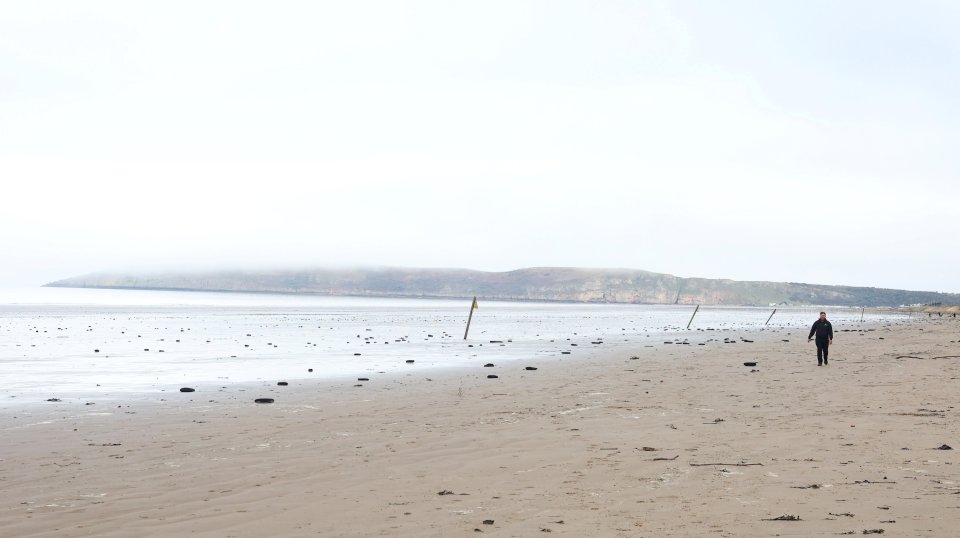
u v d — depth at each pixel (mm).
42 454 11328
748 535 6613
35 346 39594
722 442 11688
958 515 7047
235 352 36188
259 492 8844
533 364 29516
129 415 15664
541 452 11172
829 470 9352
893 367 25344
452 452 11312
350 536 6988
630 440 12070
